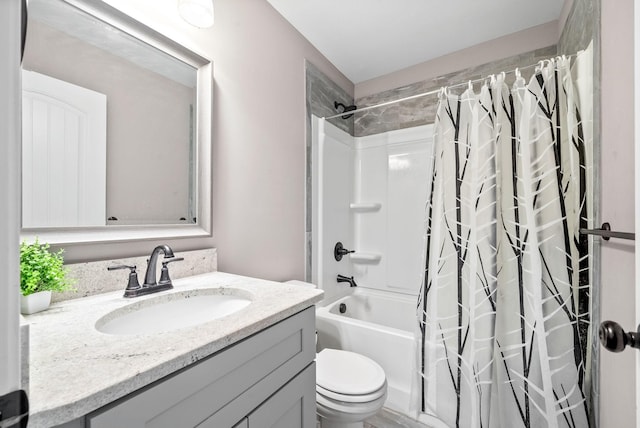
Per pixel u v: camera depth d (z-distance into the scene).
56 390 0.41
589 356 1.13
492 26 1.78
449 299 1.37
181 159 1.13
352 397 1.08
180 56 1.12
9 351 0.23
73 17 0.85
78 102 0.87
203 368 0.57
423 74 2.18
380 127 2.38
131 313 0.80
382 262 2.34
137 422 0.47
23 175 0.76
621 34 0.88
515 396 1.22
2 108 0.22
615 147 0.92
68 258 0.83
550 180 1.21
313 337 0.89
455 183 1.39
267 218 1.55
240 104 1.39
